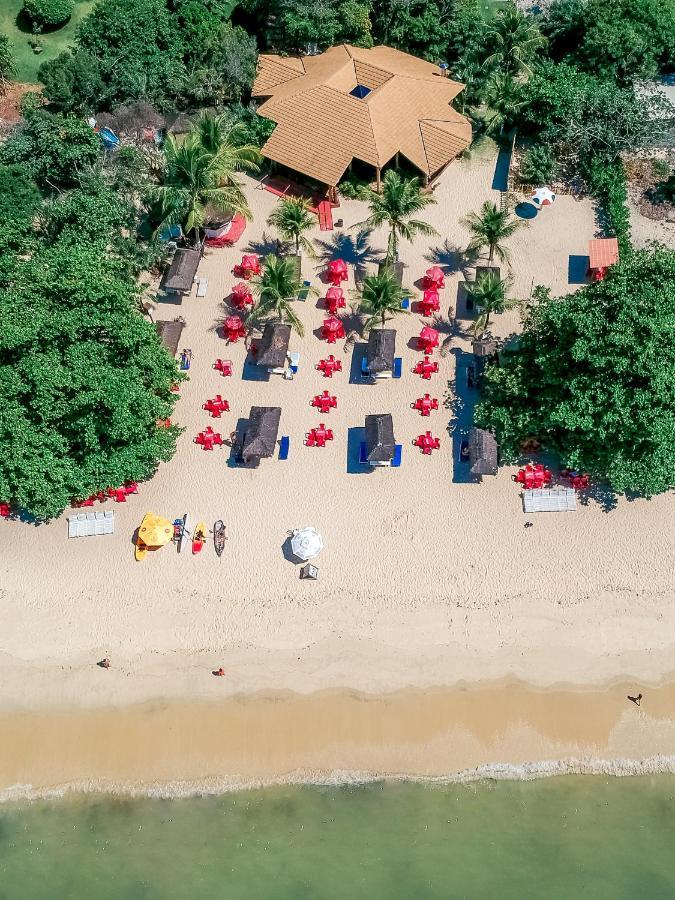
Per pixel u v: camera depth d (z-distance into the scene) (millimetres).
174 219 44312
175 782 32500
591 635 34312
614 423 33438
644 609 34688
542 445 37875
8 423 33844
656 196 47844
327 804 31766
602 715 32750
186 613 35781
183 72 52344
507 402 37906
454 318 43875
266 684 34125
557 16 53094
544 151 48594
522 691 33406
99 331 35375
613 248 43281
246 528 37688
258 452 38312
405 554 36531
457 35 53844
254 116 51469
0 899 30438
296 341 43500
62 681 34688
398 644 34594
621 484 34562
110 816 31953
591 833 30734
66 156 45656
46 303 34688
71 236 42344
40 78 51000
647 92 52656
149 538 36406
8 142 47094
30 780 32812
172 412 39500
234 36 53219
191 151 41656
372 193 43062
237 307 45219
